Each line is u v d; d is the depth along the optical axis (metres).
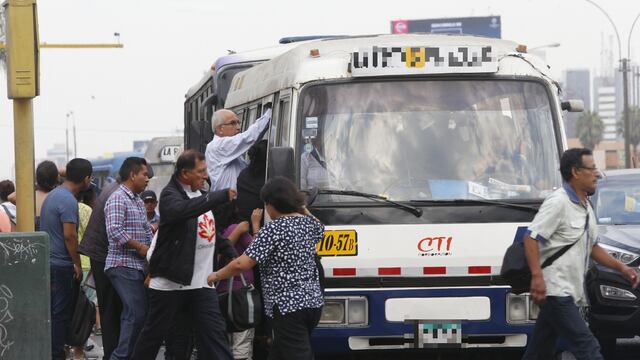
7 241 8.88
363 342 10.13
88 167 11.69
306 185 10.26
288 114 10.53
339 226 10.10
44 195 12.67
